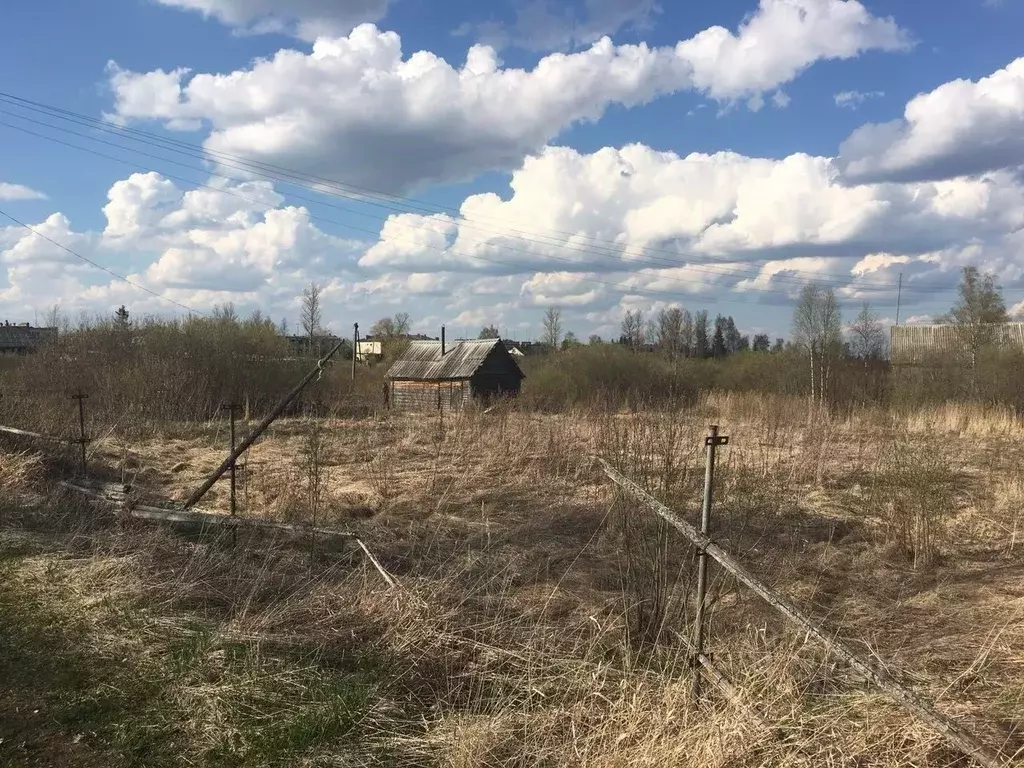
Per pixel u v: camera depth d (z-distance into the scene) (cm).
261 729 383
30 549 676
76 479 955
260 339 2697
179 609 545
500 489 1052
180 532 746
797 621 326
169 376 2175
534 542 782
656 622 509
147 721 391
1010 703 408
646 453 677
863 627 549
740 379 3120
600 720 386
